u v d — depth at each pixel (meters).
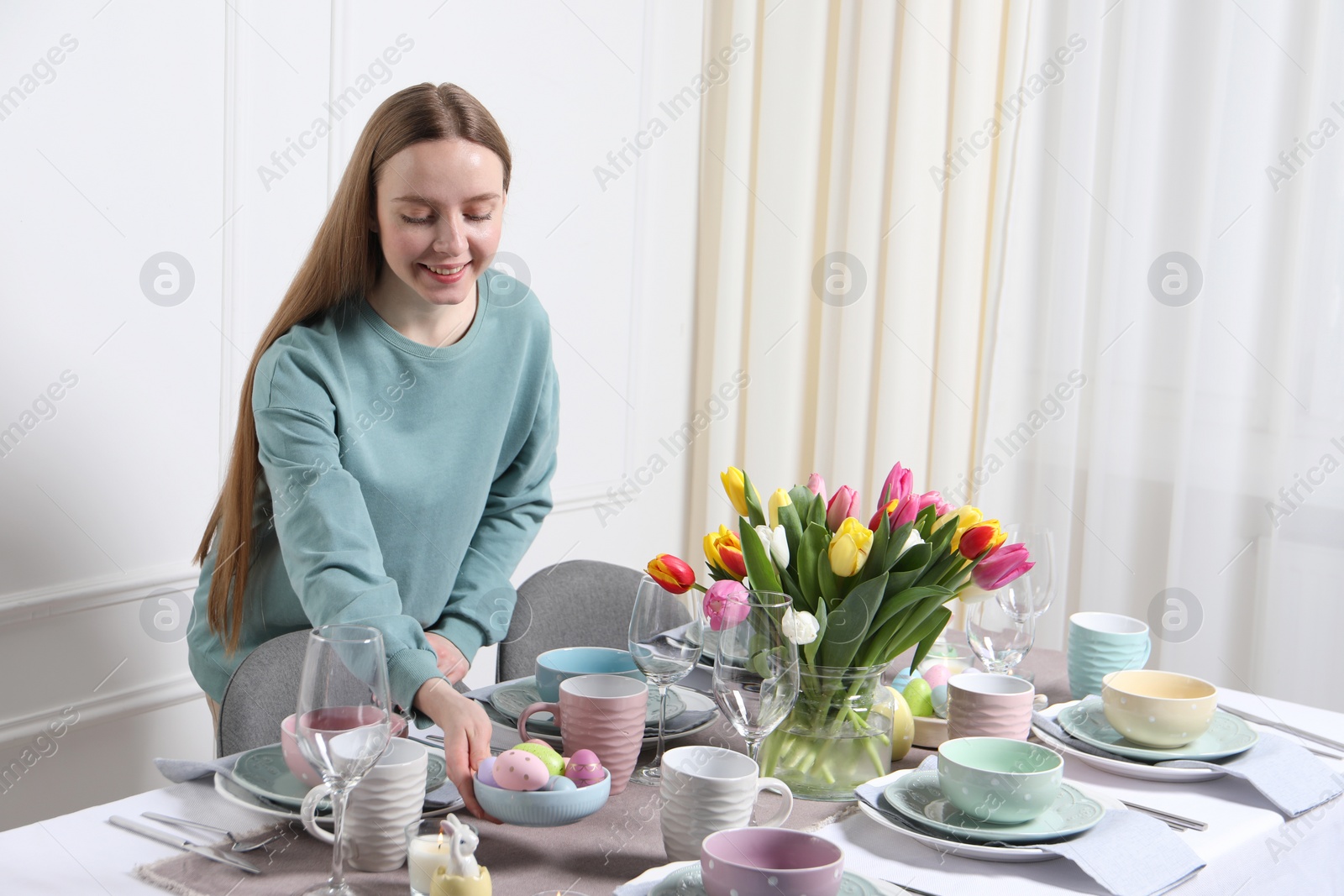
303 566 1.35
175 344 2.09
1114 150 2.58
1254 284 2.44
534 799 1.01
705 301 3.33
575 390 2.98
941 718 1.35
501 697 1.35
